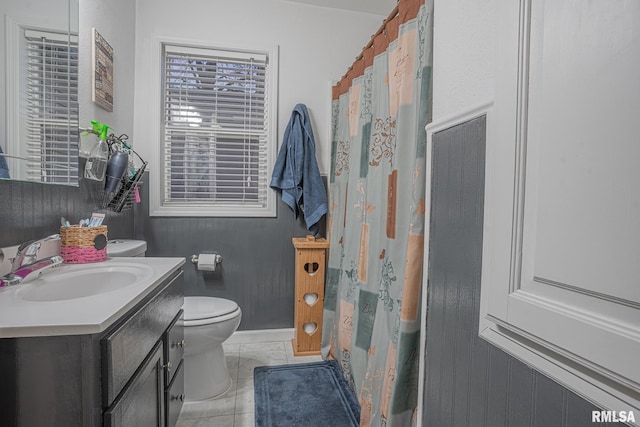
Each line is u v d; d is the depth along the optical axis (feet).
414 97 3.94
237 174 7.50
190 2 7.04
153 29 6.89
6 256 3.25
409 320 3.58
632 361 1.29
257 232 7.50
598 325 1.41
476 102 2.40
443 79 2.92
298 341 7.00
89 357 2.22
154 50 6.88
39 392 2.19
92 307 2.51
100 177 4.96
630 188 1.30
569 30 1.56
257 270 7.53
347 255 6.05
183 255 7.18
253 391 5.65
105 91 5.49
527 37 1.81
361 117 5.64
